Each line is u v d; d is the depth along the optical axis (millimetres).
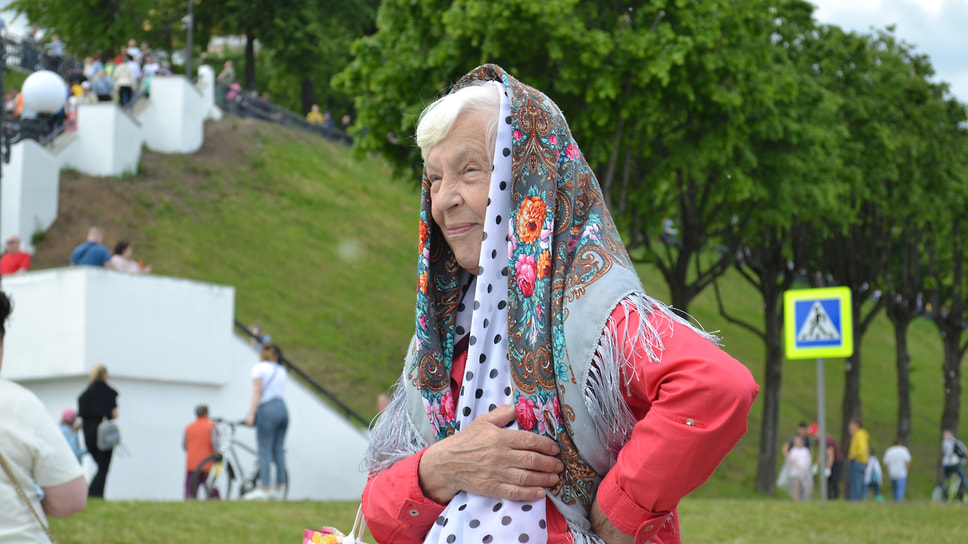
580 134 15281
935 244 30156
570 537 1991
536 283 2041
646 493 1841
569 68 14586
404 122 15516
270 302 24703
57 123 27047
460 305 2312
